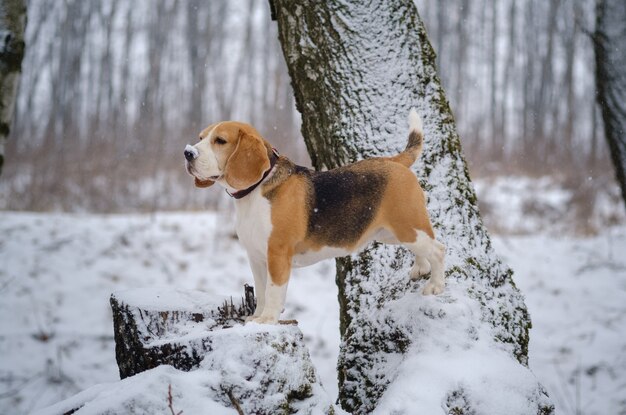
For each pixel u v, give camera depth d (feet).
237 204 11.55
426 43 15.53
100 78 87.61
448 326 11.12
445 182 14.03
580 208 42.57
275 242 11.06
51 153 61.77
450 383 10.02
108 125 80.74
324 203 11.41
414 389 9.87
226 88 97.40
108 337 25.31
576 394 20.84
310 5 15.42
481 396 9.98
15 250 30.07
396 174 11.82
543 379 21.74
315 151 15.26
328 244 11.51
